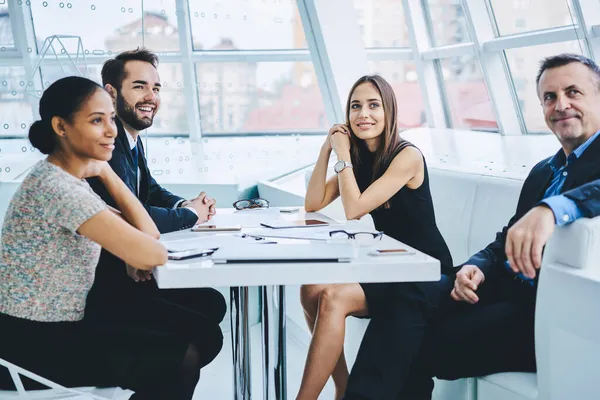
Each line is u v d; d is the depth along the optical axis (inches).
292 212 105.3
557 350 77.1
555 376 77.5
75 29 165.5
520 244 75.6
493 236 109.5
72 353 72.3
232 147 204.1
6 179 152.3
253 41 206.5
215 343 85.4
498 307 87.7
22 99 155.4
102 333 74.3
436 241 100.4
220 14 201.9
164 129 199.8
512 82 230.8
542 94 90.4
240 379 86.9
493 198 111.2
